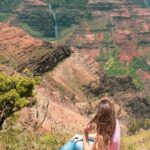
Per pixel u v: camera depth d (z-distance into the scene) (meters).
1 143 15.49
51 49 122.44
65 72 121.62
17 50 118.88
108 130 7.11
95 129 7.20
